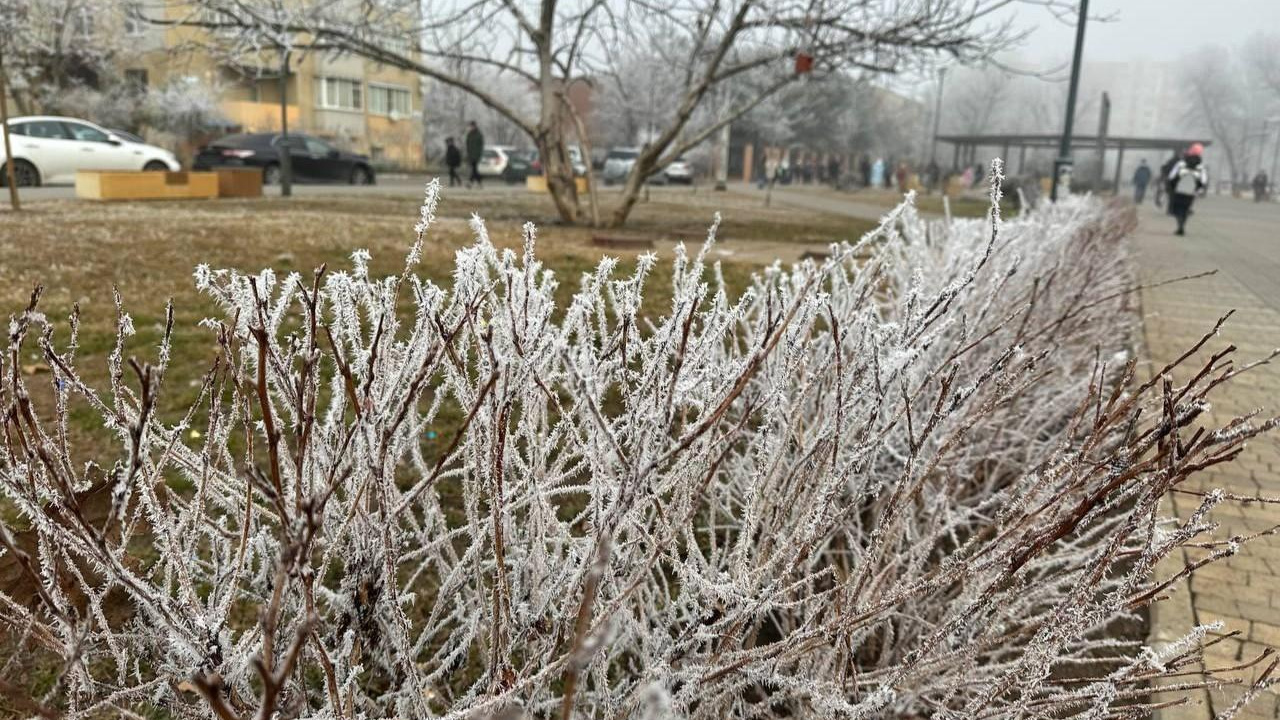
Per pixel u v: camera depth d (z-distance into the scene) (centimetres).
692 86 1423
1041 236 629
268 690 104
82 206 1484
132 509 185
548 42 1422
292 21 1249
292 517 150
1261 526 338
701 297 169
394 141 4769
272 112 3997
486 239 184
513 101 5716
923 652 180
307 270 816
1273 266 1215
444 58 1461
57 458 151
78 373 467
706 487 177
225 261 850
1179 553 314
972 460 326
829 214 2239
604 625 150
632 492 148
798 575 223
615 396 387
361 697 173
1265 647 257
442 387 180
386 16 1304
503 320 178
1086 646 209
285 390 160
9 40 1770
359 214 1507
